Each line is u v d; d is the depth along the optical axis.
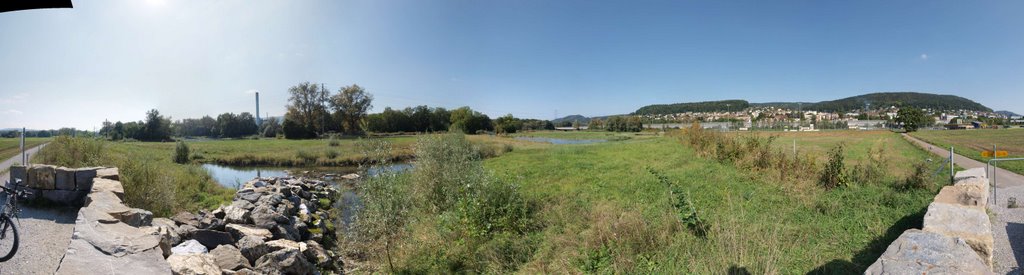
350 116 81.44
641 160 19.41
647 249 6.38
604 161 20.39
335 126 80.31
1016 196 10.16
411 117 87.19
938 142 36.41
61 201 8.40
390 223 8.84
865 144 29.06
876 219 7.20
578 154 26.19
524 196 10.52
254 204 11.20
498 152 32.09
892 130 71.69
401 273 7.48
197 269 5.56
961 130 74.06
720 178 12.06
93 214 5.49
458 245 7.95
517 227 8.48
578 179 14.23
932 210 5.86
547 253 7.02
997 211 8.48
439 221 9.22
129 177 10.34
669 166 15.93
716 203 8.98
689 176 12.84
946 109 153.38
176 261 5.49
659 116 151.25
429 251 8.05
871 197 8.87
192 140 70.19
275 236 9.42
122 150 13.41
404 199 9.62
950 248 3.87
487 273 6.83
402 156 33.50
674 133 44.84
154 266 4.29
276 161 33.88
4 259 5.57
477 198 8.96
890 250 4.03
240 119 91.69
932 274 3.43
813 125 79.44
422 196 11.46
